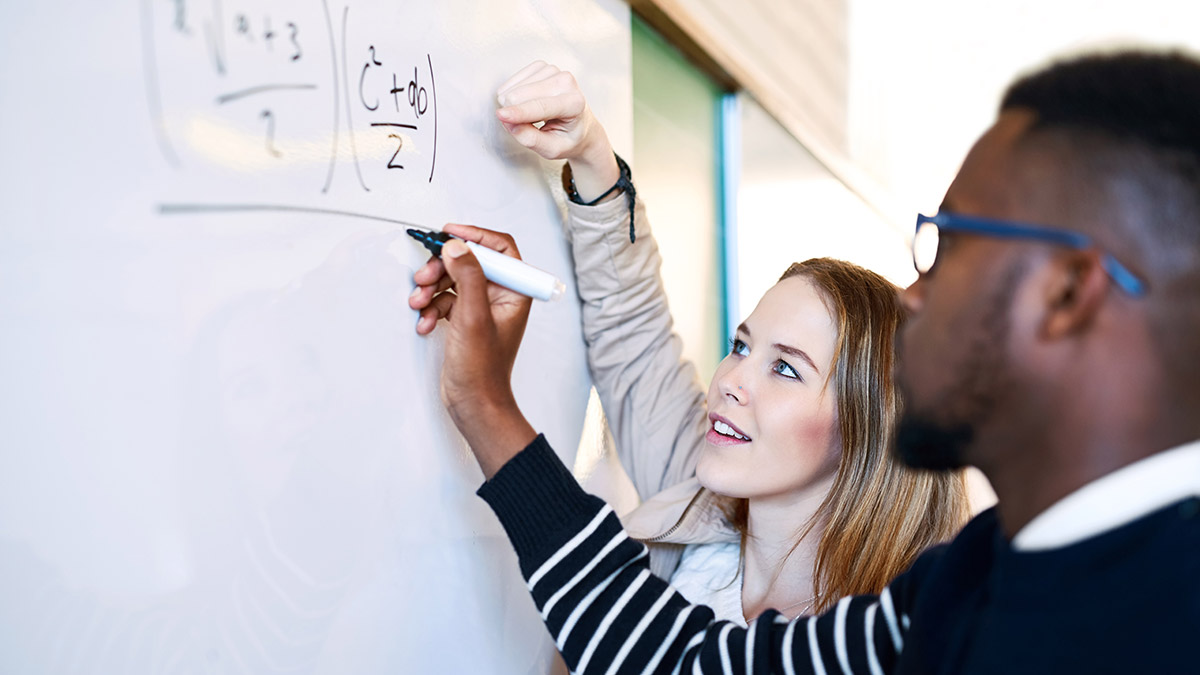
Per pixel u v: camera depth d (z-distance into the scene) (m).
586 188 0.84
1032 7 2.32
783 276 0.91
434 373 0.64
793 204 1.79
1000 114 0.41
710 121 1.49
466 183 0.69
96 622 0.39
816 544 0.87
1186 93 0.35
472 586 0.68
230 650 0.46
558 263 0.86
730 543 0.95
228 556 0.46
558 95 0.73
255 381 0.47
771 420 0.82
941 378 0.40
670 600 0.64
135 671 0.41
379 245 0.57
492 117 0.73
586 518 0.62
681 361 1.03
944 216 0.40
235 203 0.46
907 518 0.85
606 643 0.61
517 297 0.66
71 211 0.38
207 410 0.44
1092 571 0.34
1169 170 0.34
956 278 0.40
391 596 0.59
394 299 0.59
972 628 0.41
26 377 0.36
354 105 0.55
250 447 0.47
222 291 0.45
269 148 0.48
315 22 0.51
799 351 0.82
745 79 1.46
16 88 0.36
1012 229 0.37
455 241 0.58
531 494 0.61
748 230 1.59
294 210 0.50
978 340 0.39
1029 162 0.37
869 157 2.12
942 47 2.33
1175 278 0.34
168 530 0.42
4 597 0.36
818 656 0.56
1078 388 0.36
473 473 0.69
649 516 0.92
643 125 1.24
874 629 0.54
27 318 0.36
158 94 0.41
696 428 1.02
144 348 0.41
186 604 0.43
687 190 1.41
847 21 1.86
